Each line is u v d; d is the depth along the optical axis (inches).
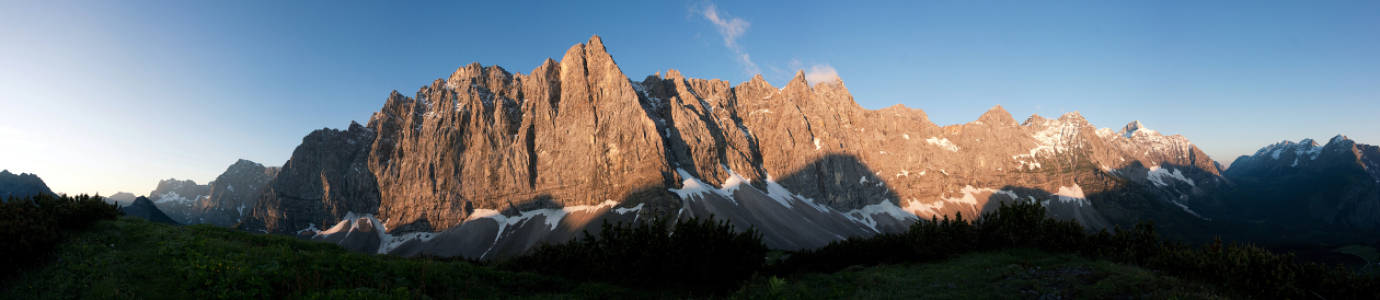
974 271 1160.8
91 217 962.7
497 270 1179.9
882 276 1229.1
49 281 685.3
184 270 738.8
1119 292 890.7
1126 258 1174.3
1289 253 943.7
